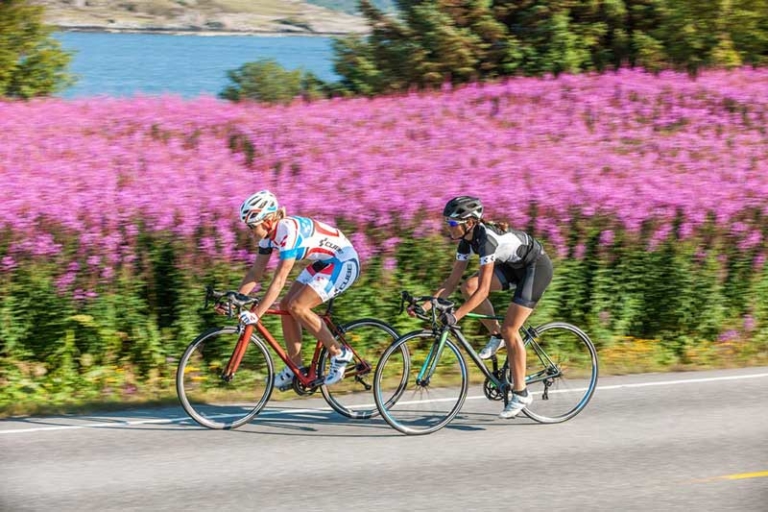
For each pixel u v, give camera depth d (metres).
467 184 30.23
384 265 26.67
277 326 24.33
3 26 52.25
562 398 20.62
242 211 18.77
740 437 19.09
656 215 29.36
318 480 16.39
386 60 53.09
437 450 18.20
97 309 25.05
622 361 26.61
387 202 27.58
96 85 99.12
